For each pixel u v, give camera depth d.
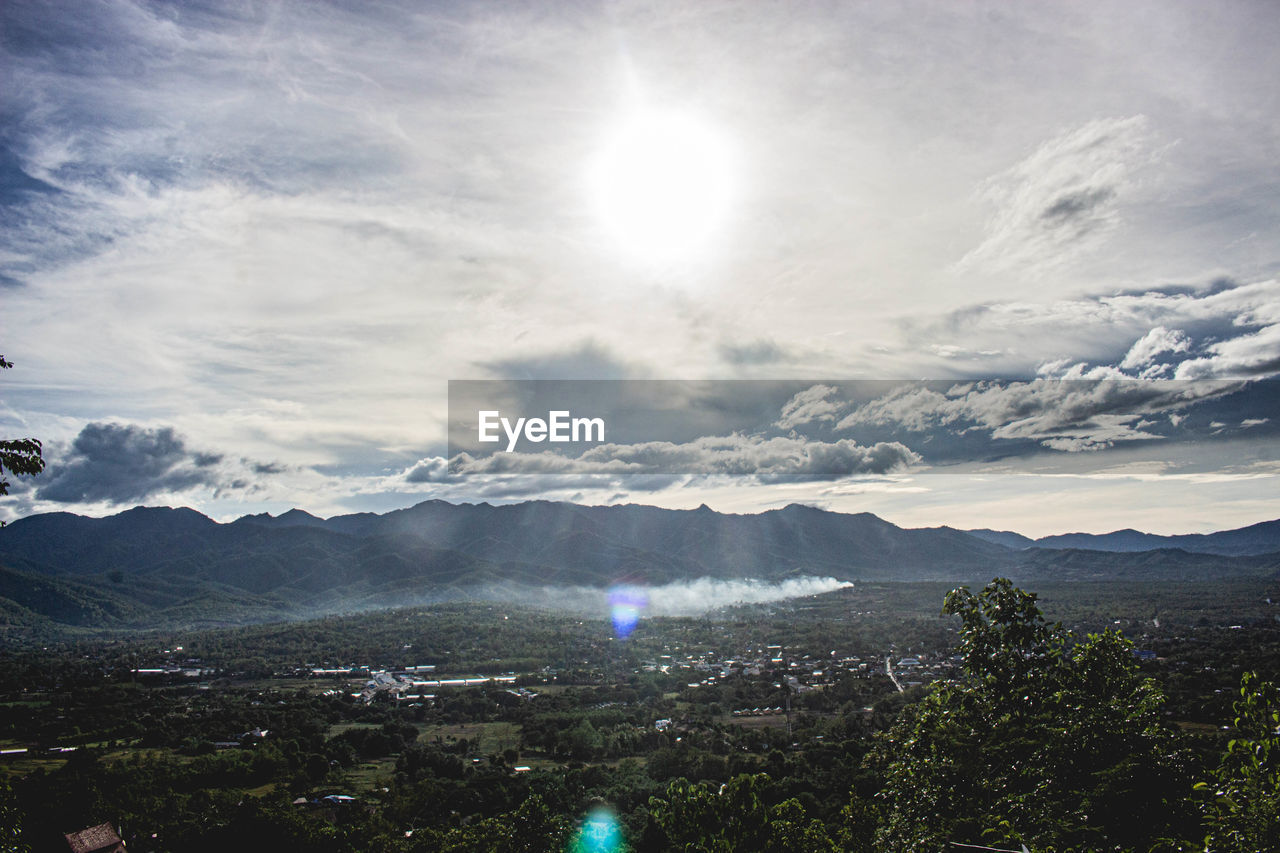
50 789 56.81
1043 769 15.97
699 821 22.52
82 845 48.78
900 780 18.98
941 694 19.81
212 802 61.50
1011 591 18.97
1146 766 14.51
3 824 16.53
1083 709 16.56
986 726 18.22
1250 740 10.41
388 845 49.91
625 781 63.03
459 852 44.81
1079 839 13.66
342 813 61.03
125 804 61.47
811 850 22.89
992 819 15.64
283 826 51.94
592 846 46.50
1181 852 11.77
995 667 18.64
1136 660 17.73
